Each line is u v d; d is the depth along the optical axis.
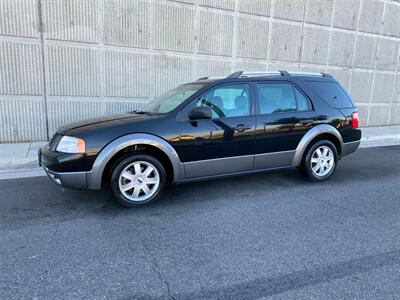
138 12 7.81
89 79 7.62
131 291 2.43
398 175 5.88
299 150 5.00
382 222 3.76
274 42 9.99
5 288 2.44
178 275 2.65
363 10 11.62
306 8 10.33
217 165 4.45
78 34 7.31
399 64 13.16
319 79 5.34
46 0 6.90
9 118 7.07
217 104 4.44
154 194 4.18
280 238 3.33
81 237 3.28
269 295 2.39
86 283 2.52
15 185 4.87
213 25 8.86
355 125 5.56
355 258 2.94
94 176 3.85
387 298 2.36
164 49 8.31
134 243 3.18
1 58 6.78
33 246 3.07
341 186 5.14
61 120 7.53
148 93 8.33
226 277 2.63
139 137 3.94
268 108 4.75
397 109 13.60
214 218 3.82
